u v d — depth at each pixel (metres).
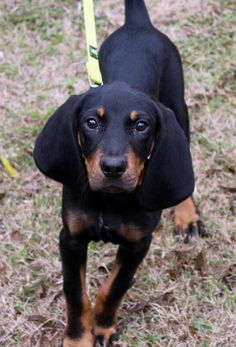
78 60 5.32
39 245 4.09
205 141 4.69
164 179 3.05
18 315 3.74
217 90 5.05
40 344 3.61
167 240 4.10
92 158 2.93
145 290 3.86
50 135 3.09
